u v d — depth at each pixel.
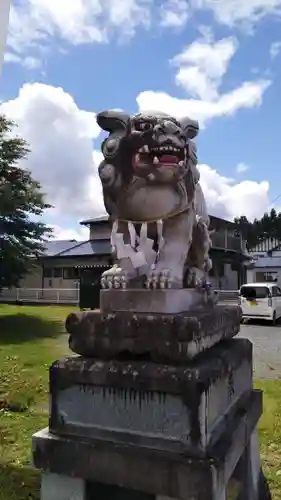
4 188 13.68
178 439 1.72
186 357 1.79
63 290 22.53
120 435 1.81
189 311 2.12
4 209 13.88
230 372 2.15
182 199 2.16
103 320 1.95
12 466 3.34
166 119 2.09
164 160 2.03
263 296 14.74
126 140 2.11
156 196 2.10
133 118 2.12
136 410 1.79
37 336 10.41
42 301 22.78
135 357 1.91
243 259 26.69
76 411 1.89
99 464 1.78
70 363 1.94
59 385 1.93
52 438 1.88
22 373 6.27
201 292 2.37
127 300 2.06
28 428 4.18
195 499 1.62
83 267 22.61
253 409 2.52
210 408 1.78
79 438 1.86
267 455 3.65
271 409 4.93
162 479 1.68
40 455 1.88
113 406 1.83
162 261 2.17
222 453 1.73
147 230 2.24
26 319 14.04
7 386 5.50
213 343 2.15
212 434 1.81
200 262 2.49
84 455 1.81
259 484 2.64
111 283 2.12
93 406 1.87
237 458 2.01
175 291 2.04
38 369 6.63
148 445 1.76
